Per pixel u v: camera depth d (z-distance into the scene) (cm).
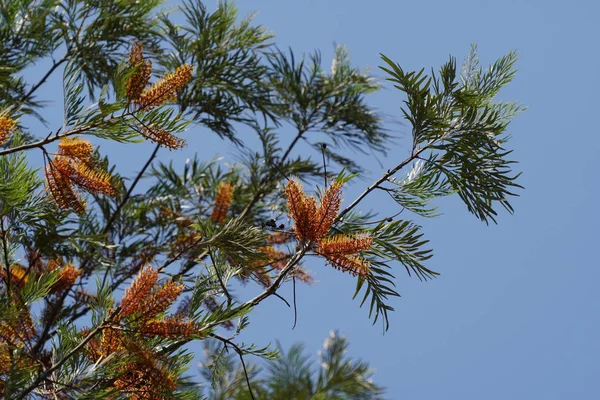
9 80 455
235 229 364
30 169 364
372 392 296
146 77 350
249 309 350
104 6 470
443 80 363
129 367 345
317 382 297
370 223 361
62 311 425
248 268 365
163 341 350
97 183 358
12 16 460
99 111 351
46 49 468
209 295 357
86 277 446
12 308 350
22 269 403
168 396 345
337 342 300
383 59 359
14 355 350
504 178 362
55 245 418
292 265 351
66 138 355
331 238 351
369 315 361
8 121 351
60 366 349
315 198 352
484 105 366
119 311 343
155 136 352
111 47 475
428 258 360
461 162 362
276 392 297
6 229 378
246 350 350
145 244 467
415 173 364
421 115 361
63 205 358
